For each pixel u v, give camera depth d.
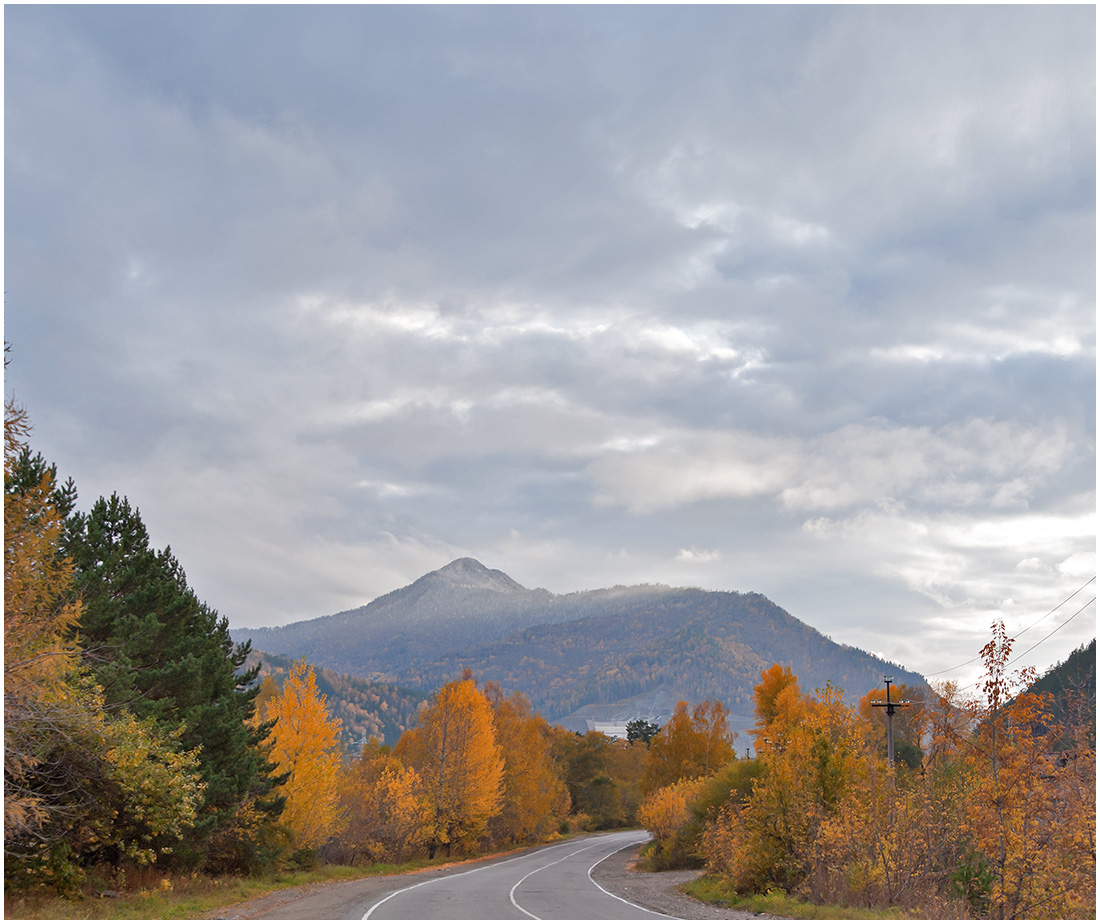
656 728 136.75
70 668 14.80
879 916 17.52
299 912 18.11
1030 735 16.31
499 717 64.44
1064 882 16.03
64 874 17.20
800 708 48.84
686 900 24.27
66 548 22.38
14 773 14.83
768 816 23.42
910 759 39.56
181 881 21.86
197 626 27.33
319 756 33.53
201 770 23.05
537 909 19.19
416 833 45.34
